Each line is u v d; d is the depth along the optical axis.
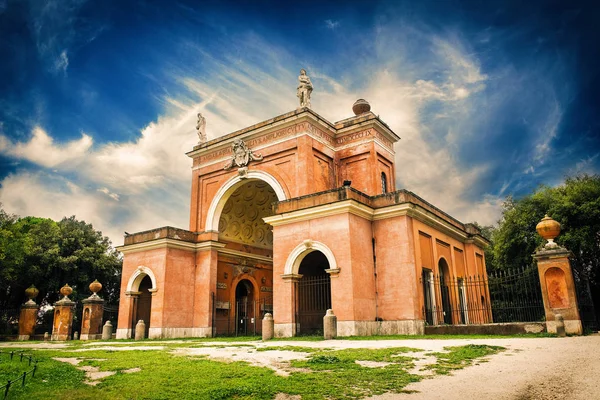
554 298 14.06
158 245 25.02
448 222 23.25
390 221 19.69
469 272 25.86
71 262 33.22
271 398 6.56
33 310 27.78
